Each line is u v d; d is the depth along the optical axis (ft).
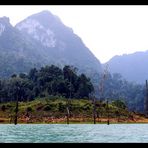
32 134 153.79
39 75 611.88
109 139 122.31
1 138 124.77
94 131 190.90
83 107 435.94
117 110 442.09
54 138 125.18
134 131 196.65
